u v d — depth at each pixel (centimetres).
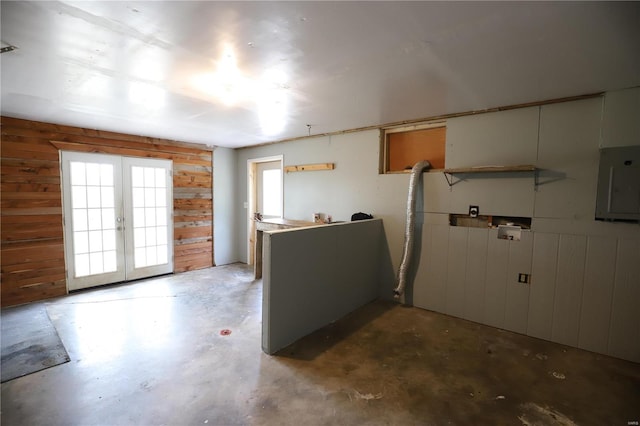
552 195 291
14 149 367
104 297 403
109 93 271
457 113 334
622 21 155
